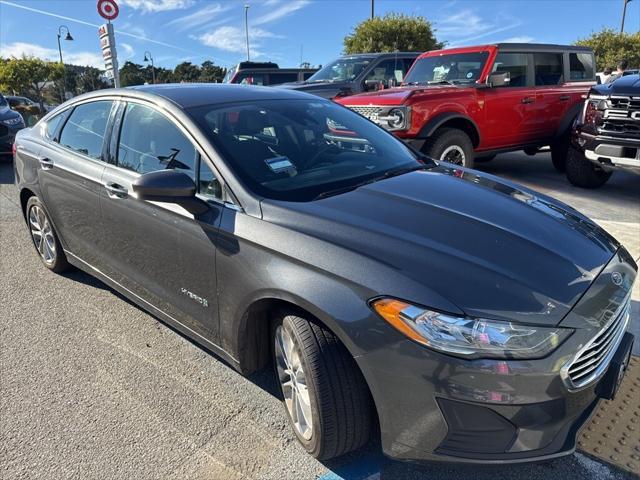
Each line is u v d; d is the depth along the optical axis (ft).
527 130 24.44
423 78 25.91
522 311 6.18
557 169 26.45
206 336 9.12
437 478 7.53
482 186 9.55
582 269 7.09
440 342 6.07
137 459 7.95
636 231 16.40
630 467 7.58
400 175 9.76
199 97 10.18
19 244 17.51
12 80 122.31
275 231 7.50
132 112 10.59
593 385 6.83
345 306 6.58
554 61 25.57
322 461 7.82
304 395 7.55
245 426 8.62
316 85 28.99
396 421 6.54
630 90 18.74
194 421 8.75
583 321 6.40
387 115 20.88
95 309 12.70
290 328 7.32
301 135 10.09
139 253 10.16
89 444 8.27
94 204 11.16
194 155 9.05
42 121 14.32
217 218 8.24
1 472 7.75
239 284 7.87
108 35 30.53
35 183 13.51
